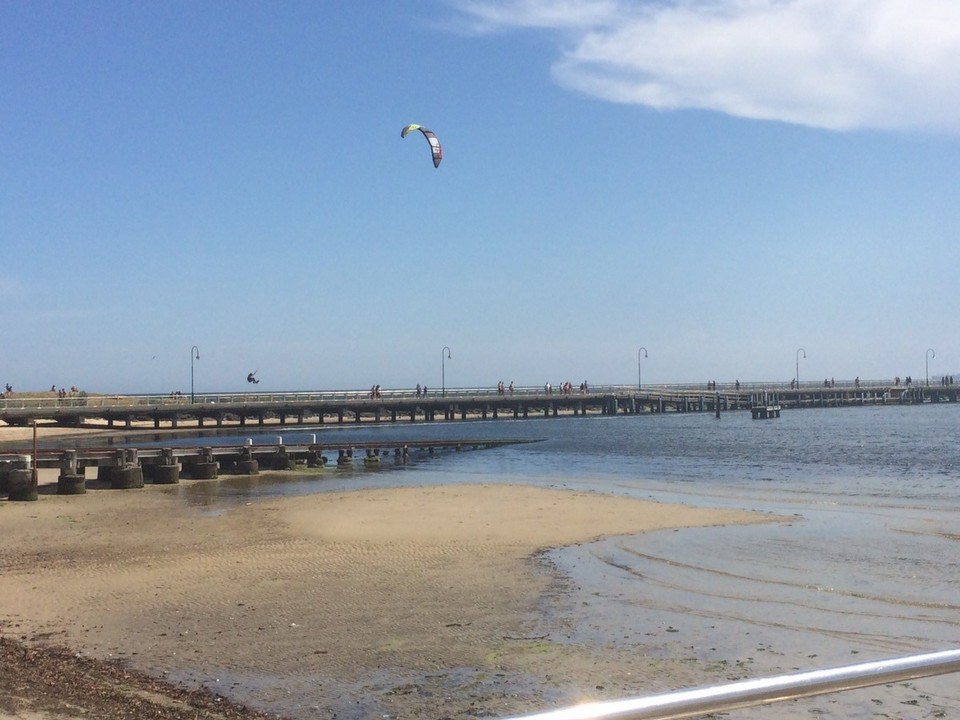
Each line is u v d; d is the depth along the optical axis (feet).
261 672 42.93
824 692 11.50
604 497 106.83
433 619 52.06
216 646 47.09
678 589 58.59
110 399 268.62
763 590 57.88
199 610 54.44
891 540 75.36
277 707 38.34
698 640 47.14
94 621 51.98
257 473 148.36
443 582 61.31
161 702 38.19
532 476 145.07
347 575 63.67
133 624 51.34
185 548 74.84
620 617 51.90
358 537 79.10
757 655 44.45
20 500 109.09
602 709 10.47
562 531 81.71
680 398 419.74
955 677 39.27
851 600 54.80
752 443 225.35
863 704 36.19
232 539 79.15
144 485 128.77
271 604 55.77
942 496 108.88
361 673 42.70
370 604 55.52
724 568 64.90
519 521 87.76
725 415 411.13
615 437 257.55
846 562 66.18
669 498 109.91
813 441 229.66
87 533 83.61
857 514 92.32
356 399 306.14
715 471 150.41
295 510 98.02
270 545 75.66
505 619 51.88
